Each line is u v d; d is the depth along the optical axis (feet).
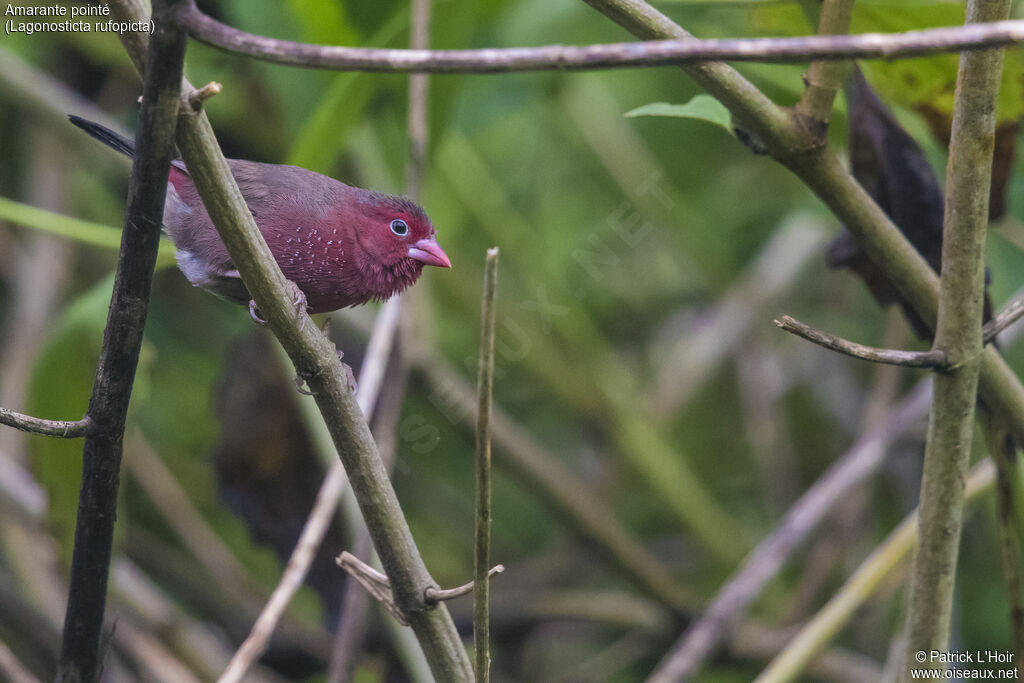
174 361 37.24
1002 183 22.03
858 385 41.75
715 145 39.99
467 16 26.55
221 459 28.71
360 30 26.99
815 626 22.45
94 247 38.27
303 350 13.33
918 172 19.35
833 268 20.68
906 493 38.04
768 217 42.42
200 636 30.55
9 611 28.32
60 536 24.90
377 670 28.32
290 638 32.19
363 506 13.89
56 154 34.88
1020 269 34.14
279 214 21.58
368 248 22.17
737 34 25.79
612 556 33.50
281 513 28.50
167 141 11.50
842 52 9.05
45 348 23.61
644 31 14.47
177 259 21.43
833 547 35.83
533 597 35.01
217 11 31.14
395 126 29.17
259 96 33.76
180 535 34.06
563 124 39.27
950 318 14.74
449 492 38.91
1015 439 16.94
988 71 13.82
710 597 37.60
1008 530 18.22
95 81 36.24
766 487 40.06
